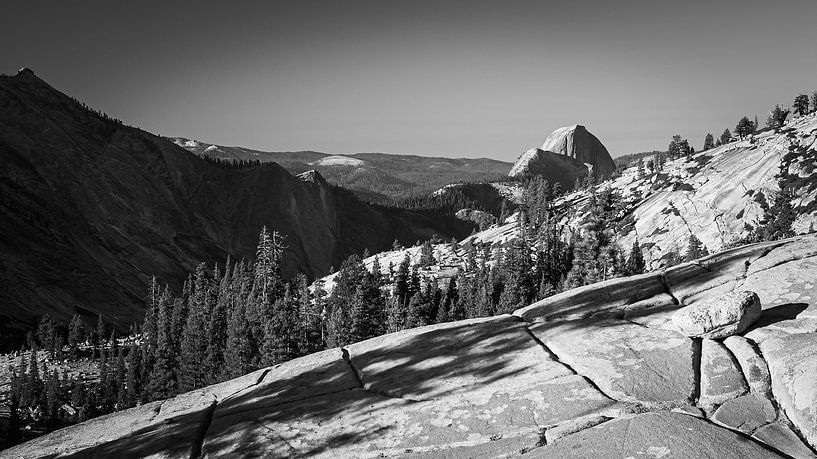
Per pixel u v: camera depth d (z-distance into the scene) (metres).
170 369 75.94
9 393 84.38
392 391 12.98
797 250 15.71
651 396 11.01
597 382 11.80
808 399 9.73
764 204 98.94
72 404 78.94
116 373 84.88
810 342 11.23
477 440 10.61
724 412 10.27
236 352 64.94
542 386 11.96
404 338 15.94
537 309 16.41
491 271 103.00
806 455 8.97
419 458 10.39
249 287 97.69
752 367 11.28
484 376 12.91
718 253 17.39
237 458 11.09
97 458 11.68
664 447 9.22
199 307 93.50
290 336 61.69
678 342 12.67
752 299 12.51
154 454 11.58
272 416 12.53
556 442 10.05
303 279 100.94
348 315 69.06
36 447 12.77
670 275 16.52
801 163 99.94
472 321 16.52
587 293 16.59
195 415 13.23
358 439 11.19
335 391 13.48
